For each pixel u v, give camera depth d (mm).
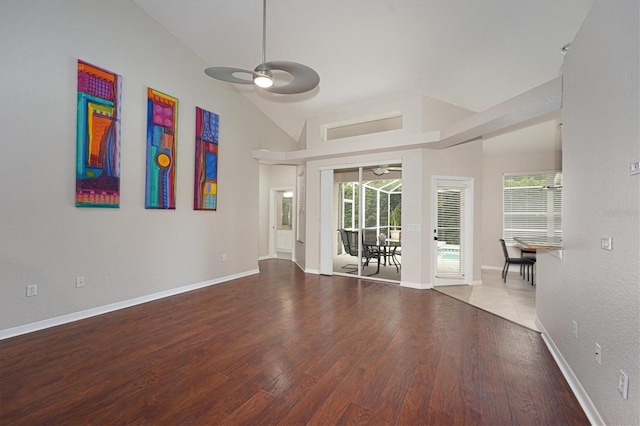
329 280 5316
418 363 2369
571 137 2238
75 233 3248
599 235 1732
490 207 6543
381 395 1956
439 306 3850
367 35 3693
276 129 6496
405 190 4902
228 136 5238
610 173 1617
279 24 3811
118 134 3580
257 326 3133
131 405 1841
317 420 1717
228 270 5270
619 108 1526
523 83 3830
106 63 3488
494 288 4805
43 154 2980
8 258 2789
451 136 4047
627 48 1444
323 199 5844
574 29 2830
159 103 4066
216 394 1957
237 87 5406
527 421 1712
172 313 3525
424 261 4766
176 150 4312
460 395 1954
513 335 2932
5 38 2730
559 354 2365
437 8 3092
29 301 2922
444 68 3982
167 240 4242
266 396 1940
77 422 1688
